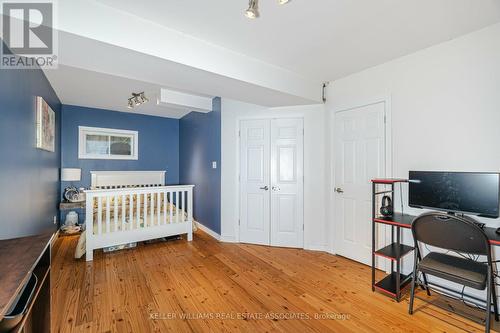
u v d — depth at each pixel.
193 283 2.36
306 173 3.32
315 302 2.04
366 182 2.76
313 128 3.28
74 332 1.64
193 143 4.86
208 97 4.02
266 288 2.27
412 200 2.20
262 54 2.34
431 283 2.21
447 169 2.12
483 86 1.92
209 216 4.13
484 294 1.93
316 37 2.04
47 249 1.44
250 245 3.52
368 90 2.71
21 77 2.04
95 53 1.77
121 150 5.02
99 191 3.03
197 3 1.59
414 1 1.59
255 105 3.55
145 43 1.76
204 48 2.07
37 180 2.55
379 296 2.13
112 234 3.11
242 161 3.64
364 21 1.81
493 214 1.74
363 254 2.80
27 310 1.07
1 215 1.69
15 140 1.93
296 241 3.38
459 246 1.60
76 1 1.50
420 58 2.29
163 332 1.66
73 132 4.49
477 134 1.95
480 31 1.93
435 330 1.69
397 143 2.47
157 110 4.90
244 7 1.63
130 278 2.45
